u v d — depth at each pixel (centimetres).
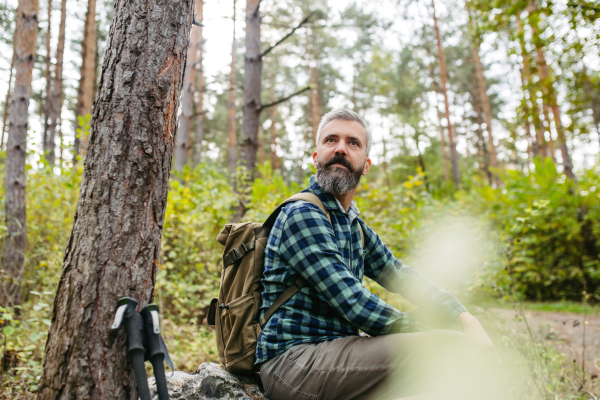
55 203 455
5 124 1266
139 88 133
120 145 129
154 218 134
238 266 175
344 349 146
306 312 157
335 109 188
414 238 477
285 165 2992
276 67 2156
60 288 126
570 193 714
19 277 362
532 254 632
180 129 780
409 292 183
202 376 176
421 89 2108
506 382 253
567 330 464
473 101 2473
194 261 434
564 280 680
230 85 1265
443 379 138
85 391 118
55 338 123
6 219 391
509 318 476
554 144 1429
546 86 598
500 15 577
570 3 510
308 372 147
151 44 137
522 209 661
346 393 144
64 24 1179
